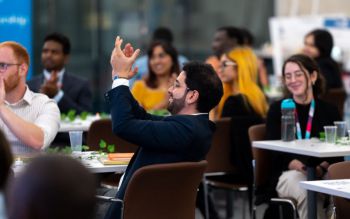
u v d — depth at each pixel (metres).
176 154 3.89
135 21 14.05
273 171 5.41
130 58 3.93
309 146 5.02
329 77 8.26
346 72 11.03
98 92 13.83
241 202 8.13
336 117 5.61
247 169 6.09
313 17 11.51
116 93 3.87
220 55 7.98
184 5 14.41
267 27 14.60
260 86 6.81
